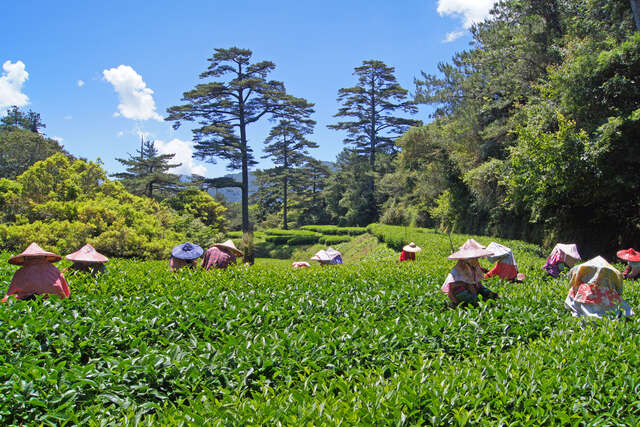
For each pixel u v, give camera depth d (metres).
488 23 23.44
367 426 2.83
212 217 45.34
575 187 14.48
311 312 6.24
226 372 4.00
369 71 50.97
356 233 45.06
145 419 3.12
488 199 22.02
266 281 8.55
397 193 41.66
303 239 46.00
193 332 5.45
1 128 67.62
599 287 5.45
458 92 26.89
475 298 6.09
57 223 17.67
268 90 41.47
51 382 3.61
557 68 15.86
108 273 8.55
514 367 3.81
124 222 19.14
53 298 5.93
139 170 48.44
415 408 3.15
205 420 2.95
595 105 14.22
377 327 5.14
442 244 19.89
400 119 52.28
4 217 20.45
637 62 13.29
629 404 3.28
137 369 3.93
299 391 3.48
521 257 13.54
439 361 4.05
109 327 5.02
